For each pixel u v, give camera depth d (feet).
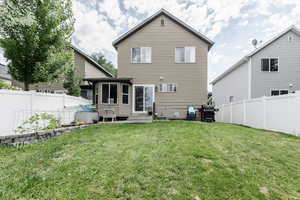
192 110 35.19
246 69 41.65
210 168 9.40
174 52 37.83
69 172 8.71
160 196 6.91
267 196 7.16
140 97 37.55
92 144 13.66
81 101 31.45
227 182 8.00
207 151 11.95
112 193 7.03
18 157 10.75
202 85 37.40
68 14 23.94
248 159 10.91
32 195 6.86
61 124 22.45
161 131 19.11
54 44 22.44
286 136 17.17
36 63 21.04
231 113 34.17
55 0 21.93
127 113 34.73
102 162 9.96
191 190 7.34
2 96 15.46
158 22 38.14
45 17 21.08
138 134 17.46
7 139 13.01
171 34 37.93
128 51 38.27
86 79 32.65
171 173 8.72
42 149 12.41
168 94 37.60
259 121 24.11
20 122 17.02
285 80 38.91
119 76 38.04
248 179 8.39
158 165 9.58
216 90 66.59
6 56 20.53
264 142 14.79
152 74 37.86
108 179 8.05
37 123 17.08
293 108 18.16
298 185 8.08
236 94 47.47
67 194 6.92
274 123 20.95
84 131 19.07
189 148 12.60
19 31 19.71
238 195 7.11
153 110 35.53
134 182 7.85
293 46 38.81
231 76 50.98
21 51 20.15
